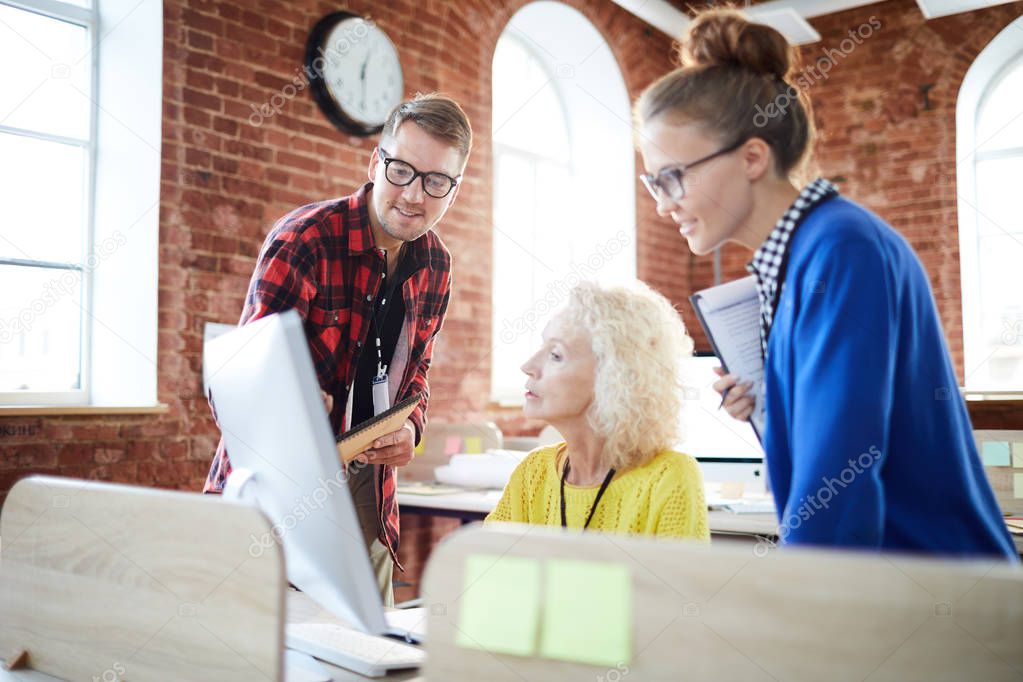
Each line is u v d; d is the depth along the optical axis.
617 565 0.73
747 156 1.03
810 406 0.92
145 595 1.03
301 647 1.21
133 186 3.02
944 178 5.19
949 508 0.96
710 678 0.68
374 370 1.96
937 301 5.20
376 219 1.90
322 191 3.53
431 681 0.80
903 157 5.30
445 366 4.10
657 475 1.38
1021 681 0.59
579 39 5.20
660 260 5.65
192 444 3.04
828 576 0.65
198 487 3.06
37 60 2.97
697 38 1.06
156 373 2.95
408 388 2.05
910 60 5.30
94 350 3.08
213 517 0.96
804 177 1.06
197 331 3.07
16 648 1.20
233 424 1.15
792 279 0.99
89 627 1.10
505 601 0.77
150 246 2.97
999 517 1.02
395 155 1.82
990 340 5.17
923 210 5.24
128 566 1.05
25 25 2.94
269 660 0.91
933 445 0.96
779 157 1.03
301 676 1.06
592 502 1.42
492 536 0.78
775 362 1.03
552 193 5.41
